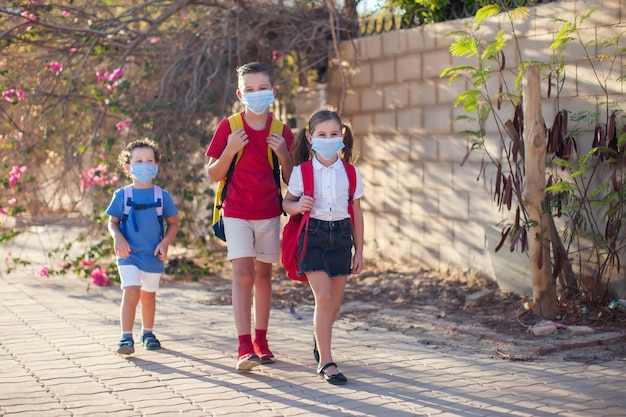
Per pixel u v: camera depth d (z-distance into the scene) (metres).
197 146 12.33
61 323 9.44
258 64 7.34
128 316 7.87
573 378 7.01
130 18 12.73
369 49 12.74
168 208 8.27
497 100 10.03
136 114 12.10
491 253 10.69
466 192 11.14
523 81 8.88
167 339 8.59
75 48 12.52
